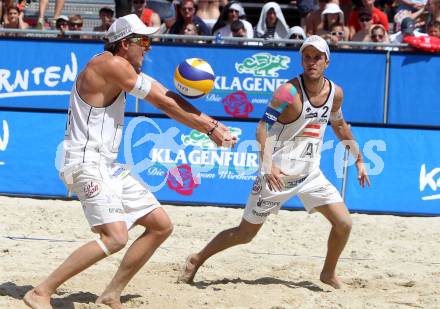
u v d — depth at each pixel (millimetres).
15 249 9484
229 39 14039
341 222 7957
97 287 7805
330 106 7801
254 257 9656
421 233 11633
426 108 13898
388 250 10422
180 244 10289
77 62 14148
